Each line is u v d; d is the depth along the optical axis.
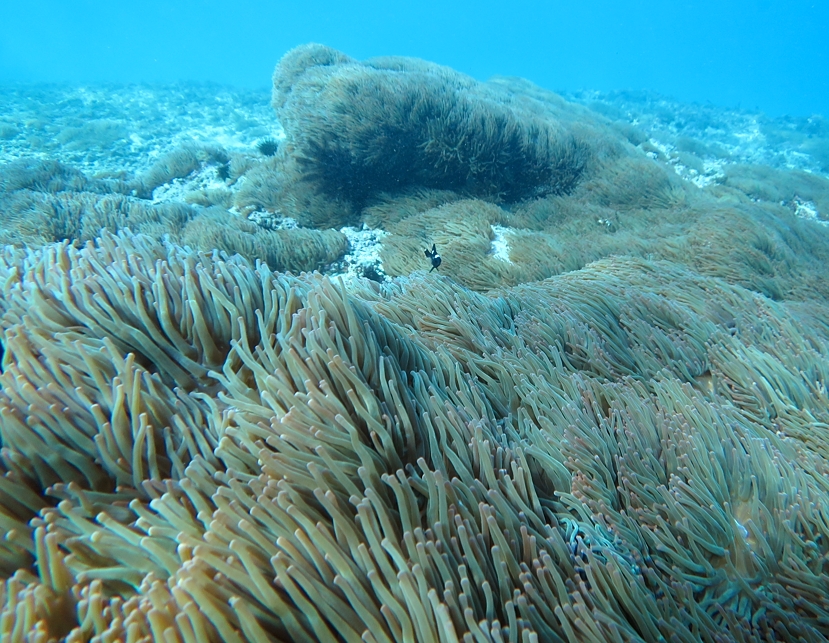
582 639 1.60
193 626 1.31
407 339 2.73
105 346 1.99
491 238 8.34
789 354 3.50
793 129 29.72
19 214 9.26
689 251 7.29
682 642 1.71
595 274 5.51
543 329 3.52
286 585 1.38
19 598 1.46
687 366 3.50
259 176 11.77
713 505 2.18
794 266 7.29
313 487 1.72
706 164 16.48
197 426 1.94
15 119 22.27
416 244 8.48
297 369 2.00
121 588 1.58
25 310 2.17
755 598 1.94
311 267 8.44
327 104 9.53
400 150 9.66
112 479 1.87
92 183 13.23
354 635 1.39
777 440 2.77
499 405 2.72
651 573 1.88
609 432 2.51
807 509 2.23
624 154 11.82
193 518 1.66
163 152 18.86
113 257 2.41
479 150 9.66
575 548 1.96
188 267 2.21
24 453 1.78
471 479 1.96
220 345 2.23
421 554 1.51
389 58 13.76
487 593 1.51
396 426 2.03
